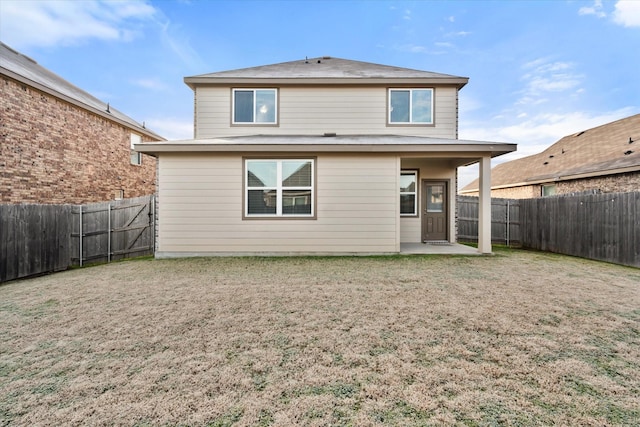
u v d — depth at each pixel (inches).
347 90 386.0
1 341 123.6
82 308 162.9
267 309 157.6
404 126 384.2
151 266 272.1
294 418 78.0
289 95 385.7
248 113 383.9
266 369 100.9
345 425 75.5
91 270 271.1
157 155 316.2
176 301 172.6
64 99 418.9
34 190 383.2
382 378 95.1
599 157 495.5
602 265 268.7
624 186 412.5
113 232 337.4
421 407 81.8
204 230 317.1
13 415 80.0
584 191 468.1
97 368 102.7
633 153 430.3
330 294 181.9
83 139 457.7
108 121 507.5
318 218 319.3
